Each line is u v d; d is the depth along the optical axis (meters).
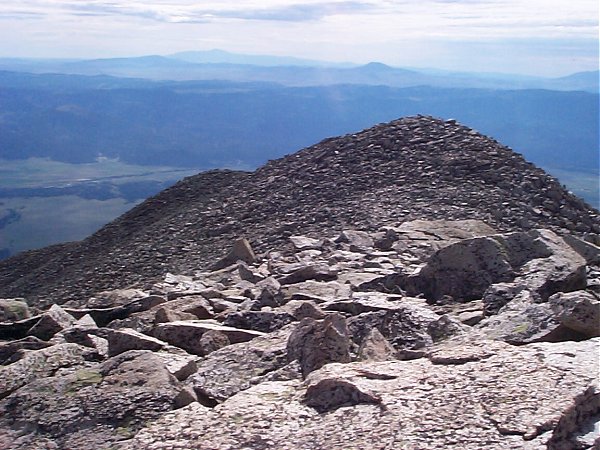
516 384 7.66
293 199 36.50
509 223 29.28
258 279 21.77
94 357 12.00
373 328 10.97
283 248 28.11
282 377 9.61
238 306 16.59
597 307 10.35
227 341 12.76
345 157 39.69
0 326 16.25
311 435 7.35
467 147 37.72
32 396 9.62
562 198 33.44
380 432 7.13
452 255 16.91
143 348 12.35
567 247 16.42
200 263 31.19
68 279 36.91
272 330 13.54
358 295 15.95
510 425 6.98
